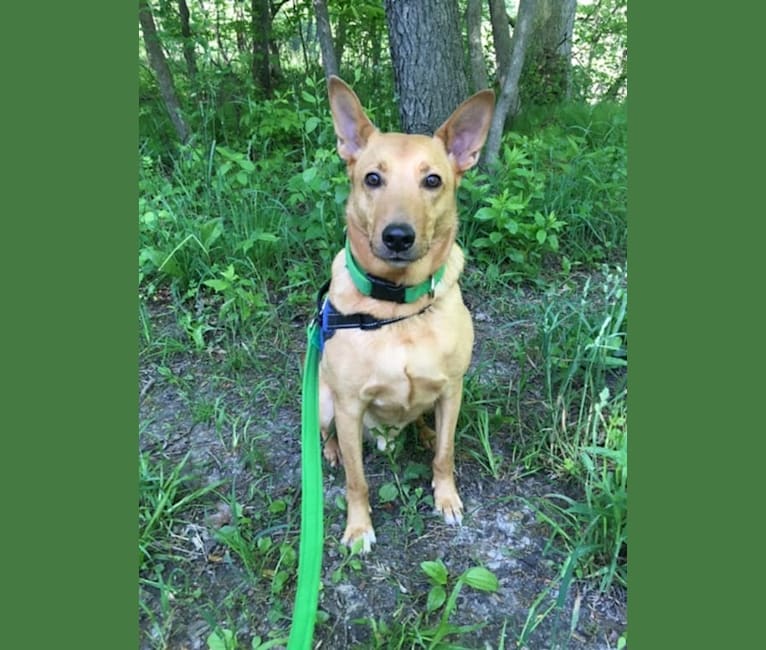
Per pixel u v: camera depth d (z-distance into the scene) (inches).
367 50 93.3
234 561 29.0
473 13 75.4
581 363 38.9
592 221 56.7
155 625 25.9
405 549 29.8
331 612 26.7
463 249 52.1
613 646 25.2
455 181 30.0
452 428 31.0
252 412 38.7
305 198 53.8
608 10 131.3
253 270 48.6
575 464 32.5
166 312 48.2
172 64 86.1
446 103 58.2
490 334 45.2
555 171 61.1
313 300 48.1
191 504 32.2
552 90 98.3
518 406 37.1
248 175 56.4
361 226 27.8
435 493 32.1
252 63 87.3
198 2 89.3
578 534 29.0
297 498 32.5
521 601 27.1
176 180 59.7
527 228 49.6
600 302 47.6
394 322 28.1
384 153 27.2
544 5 96.6
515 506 31.9
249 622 26.2
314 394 30.1
